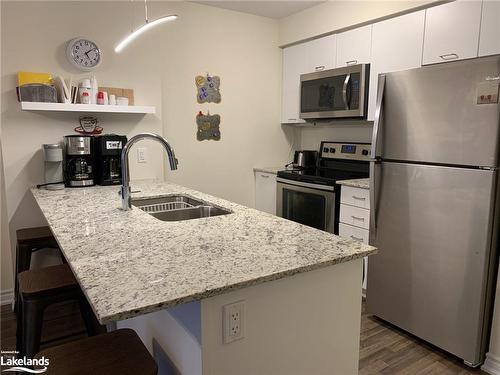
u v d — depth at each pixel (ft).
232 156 12.34
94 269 3.60
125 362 3.63
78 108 8.44
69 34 8.82
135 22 9.68
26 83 8.18
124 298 2.97
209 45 11.39
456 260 6.63
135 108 9.14
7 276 8.86
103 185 8.94
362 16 9.86
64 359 3.66
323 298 4.15
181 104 11.09
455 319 6.76
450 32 8.11
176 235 4.80
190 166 11.50
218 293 3.18
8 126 8.39
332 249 4.26
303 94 11.75
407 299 7.54
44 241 7.71
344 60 10.64
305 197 10.80
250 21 12.09
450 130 6.46
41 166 8.78
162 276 3.43
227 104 11.99
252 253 4.09
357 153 11.44
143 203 7.65
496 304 6.44
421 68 6.77
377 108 7.47
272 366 3.82
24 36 8.34
